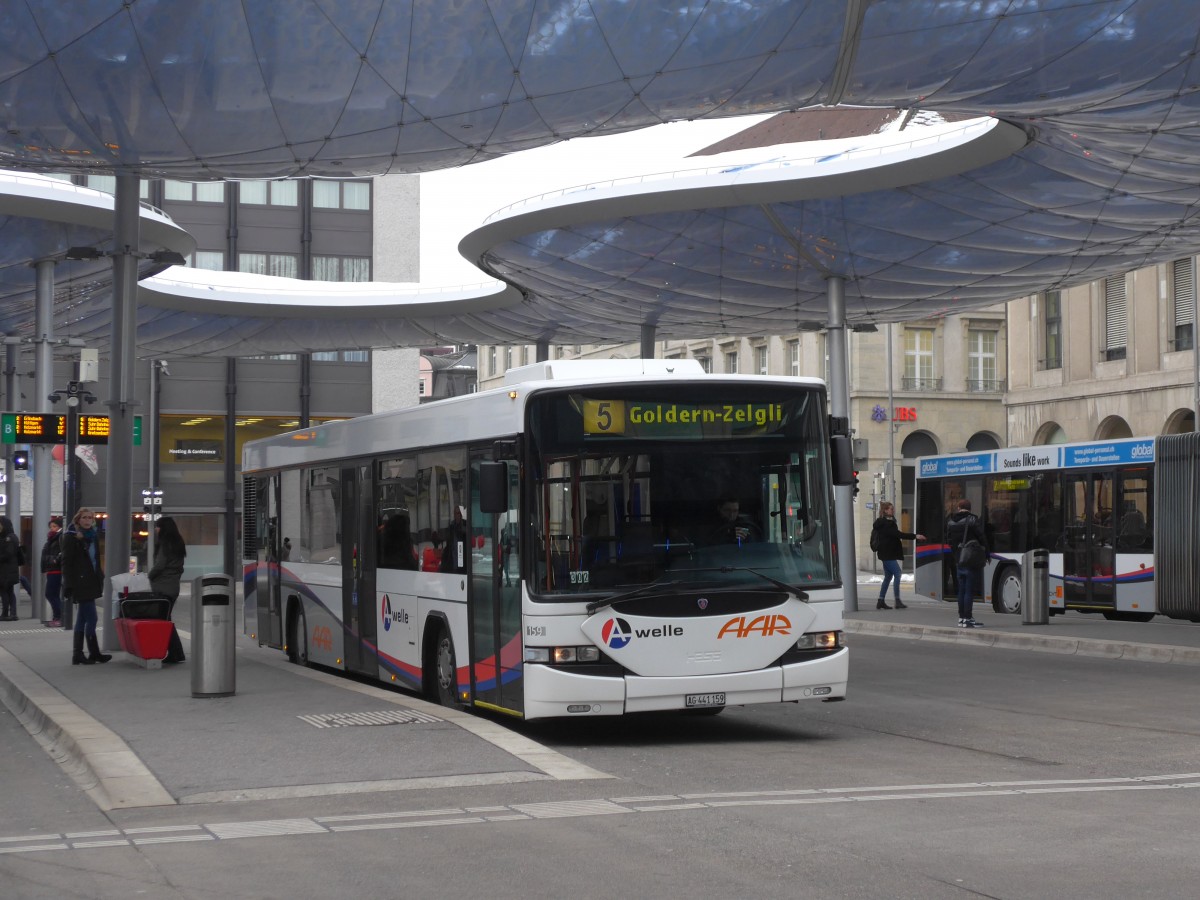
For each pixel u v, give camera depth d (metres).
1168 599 24.53
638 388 11.77
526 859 7.16
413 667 14.50
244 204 55.56
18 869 7.28
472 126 20.55
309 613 18.28
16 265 32.12
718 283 33.91
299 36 18.42
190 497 55.34
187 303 39.31
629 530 11.59
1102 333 47.31
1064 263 32.34
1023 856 7.07
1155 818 8.11
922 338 62.69
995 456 29.42
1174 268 43.78
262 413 56.03
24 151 21.41
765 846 7.36
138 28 18.19
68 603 26.89
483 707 13.30
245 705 13.58
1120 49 18.61
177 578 18.56
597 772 9.80
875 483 61.22
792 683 11.73
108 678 16.84
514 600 11.84
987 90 20.16
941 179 25.72
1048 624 24.44
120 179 22.00
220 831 8.10
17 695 15.78
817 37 18.58
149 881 6.92
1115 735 12.19
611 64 19.06
